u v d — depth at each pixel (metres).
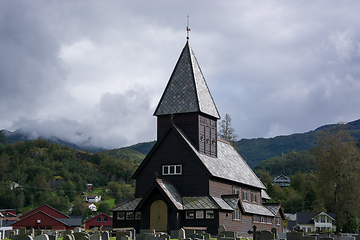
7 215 149.38
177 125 59.22
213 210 50.97
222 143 72.44
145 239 35.69
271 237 37.00
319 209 106.12
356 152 92.06
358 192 87.75
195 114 58.41
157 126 60.38
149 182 57.25
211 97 62.97
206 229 50.25
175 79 62.00
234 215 55.56
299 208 173.75
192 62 62.53
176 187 54.94
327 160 92.56
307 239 35.94
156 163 57.31
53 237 32.09
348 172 90.38
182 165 55.53
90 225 119.25
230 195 56.44
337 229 90.06
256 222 63.81
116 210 55.62
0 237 49.22
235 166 67.38
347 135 95.12
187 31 65.06
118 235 35.97
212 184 54.59
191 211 51.91
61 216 124.06
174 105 59.81
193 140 57.81
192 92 59.69
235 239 33.00
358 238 41.66
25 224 108.56
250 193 67.94
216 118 62.69
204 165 54.06
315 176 103.88
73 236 30.97
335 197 91.12
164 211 51.72
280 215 75.00
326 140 95.06
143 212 52.66
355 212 88.44
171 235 43.06
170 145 57.00
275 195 193.62
